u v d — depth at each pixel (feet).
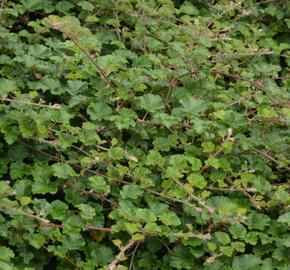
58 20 2.74
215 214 2.53
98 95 2.79
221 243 2.54
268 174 2.77
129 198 2.57
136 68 2.89
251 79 3.07
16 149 2.66
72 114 2.75
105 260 2.50
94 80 2.84
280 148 2.76
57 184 2.59
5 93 2.65
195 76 2.98
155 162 2.64
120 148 2.62
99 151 2.73
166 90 2.93
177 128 2.81
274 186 2.69
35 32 3.06
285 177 2.84
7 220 2.52
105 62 2.82
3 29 2.94
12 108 2.72
